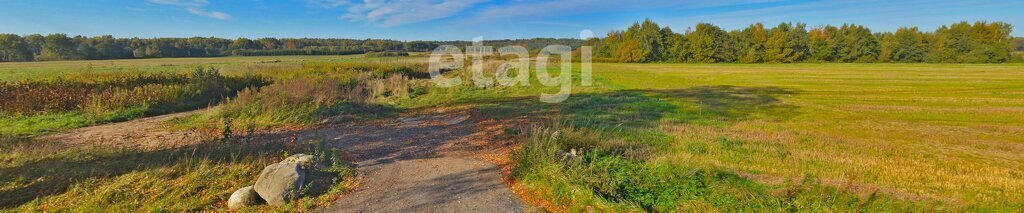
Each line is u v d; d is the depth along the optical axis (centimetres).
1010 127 985
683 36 5544
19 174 544
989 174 587
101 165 589
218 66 3325
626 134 839
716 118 1098
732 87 2081
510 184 526
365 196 488
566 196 464
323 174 552
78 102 1177
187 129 924
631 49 5375
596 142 693
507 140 775
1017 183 541
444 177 557
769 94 1748
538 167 530
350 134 868
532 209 449
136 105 1208
